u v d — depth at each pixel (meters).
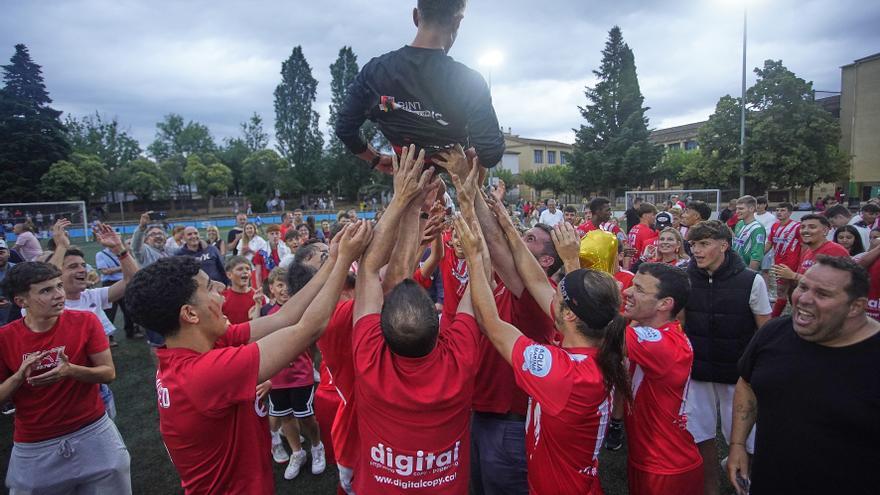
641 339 2.31
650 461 2.33
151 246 7.20
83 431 2.75
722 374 3.37
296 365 3.83
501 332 1.91
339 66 47.44
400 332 1.53
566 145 64.94
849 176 28.44
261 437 1.92
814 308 1.88
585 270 1.94
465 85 1.94
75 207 20.81
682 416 2.34
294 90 48.81
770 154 26.47
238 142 53.41
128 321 7.52
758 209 8.98
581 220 11.45
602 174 36.84
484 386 2.53
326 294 1.82
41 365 2.62
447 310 3.17
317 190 50.50
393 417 1.60
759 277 3.37
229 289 4.89
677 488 2.29
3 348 2.66
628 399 1.92
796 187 28.28
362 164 48.44
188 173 43.41
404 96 1.91
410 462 1.61
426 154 1.99
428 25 1.92
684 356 2.32
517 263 2.30
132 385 5.79
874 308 4.39
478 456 2.68
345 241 1.87
